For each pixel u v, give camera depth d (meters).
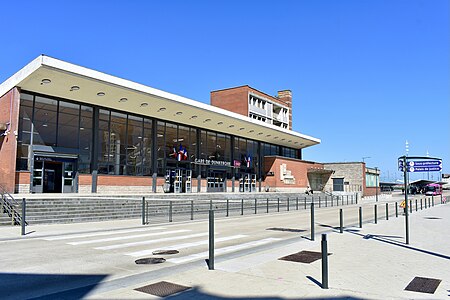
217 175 43.19
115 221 18.39
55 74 23.86
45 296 5.77
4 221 15.99
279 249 10.09
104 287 6.25
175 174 37.34
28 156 25.83
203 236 12.98
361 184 61.16
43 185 27.05
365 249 9.98
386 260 8.44
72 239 12.19
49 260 8.63
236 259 8.55
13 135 24.47
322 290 5.91
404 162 11.18
